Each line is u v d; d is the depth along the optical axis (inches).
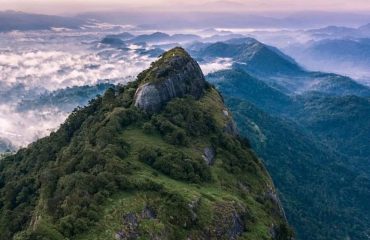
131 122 4621.1
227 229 3216.0
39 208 3373.5
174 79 5393.7
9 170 5669.3
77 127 5605.3
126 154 3838.6
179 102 5059.1
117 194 2994.6
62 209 2829.7
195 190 3548.2
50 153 5305.1
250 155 5142.7
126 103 5113.2
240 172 4500.5
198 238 3006.9
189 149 4360.2
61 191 3147.1
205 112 5236.2
